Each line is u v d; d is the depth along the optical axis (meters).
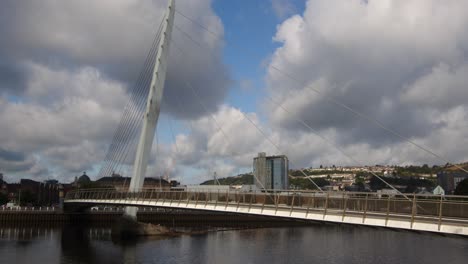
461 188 92.56
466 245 70.81
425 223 27.66
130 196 64.12
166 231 87.31
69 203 97.50
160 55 79.56
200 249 67.06
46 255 59.31
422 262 54.25
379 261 55.56
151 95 77.50
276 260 57.22
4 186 161.50
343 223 32.69
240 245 72.62
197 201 47.22
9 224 96.06
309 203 35.59
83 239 77.56
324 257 59.53
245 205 41.09
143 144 75.44
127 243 72.94
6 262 53.75
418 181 158.75
